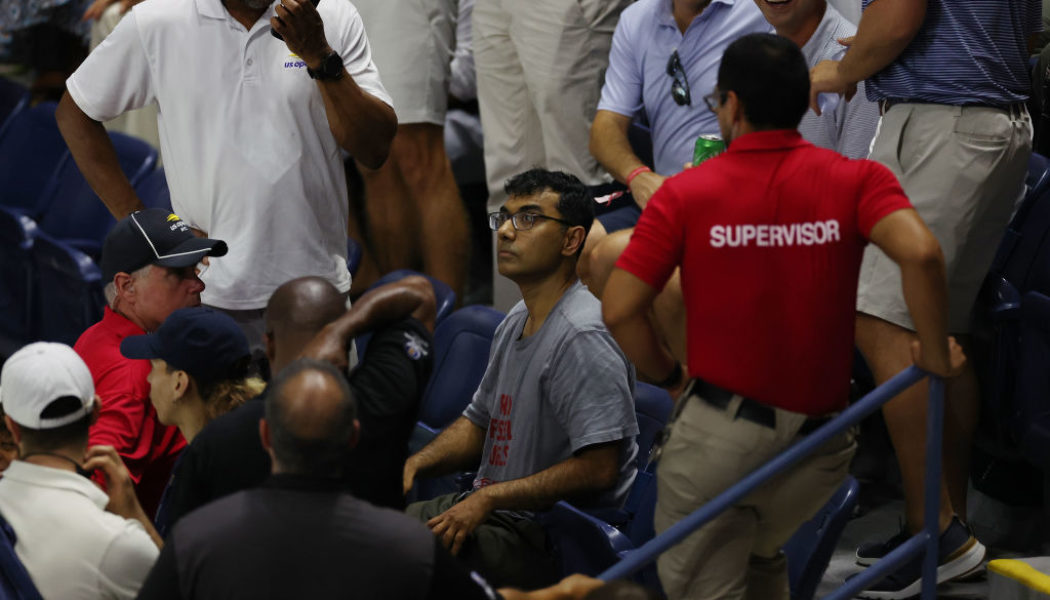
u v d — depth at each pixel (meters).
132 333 11.63
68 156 19.61
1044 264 13.23
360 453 7.72
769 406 8.03
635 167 13.80
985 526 13.34
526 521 10.55
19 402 8.66
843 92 11.52
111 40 11.84
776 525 8.63
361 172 17.97
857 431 8.72
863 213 7.74
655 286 8.05
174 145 11.99
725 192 7.92
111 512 8.93
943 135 10.97
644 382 11.33
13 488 8.66
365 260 18.23
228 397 9.85
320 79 11.20
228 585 6.59
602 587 6.66
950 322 11.88
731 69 8.03
